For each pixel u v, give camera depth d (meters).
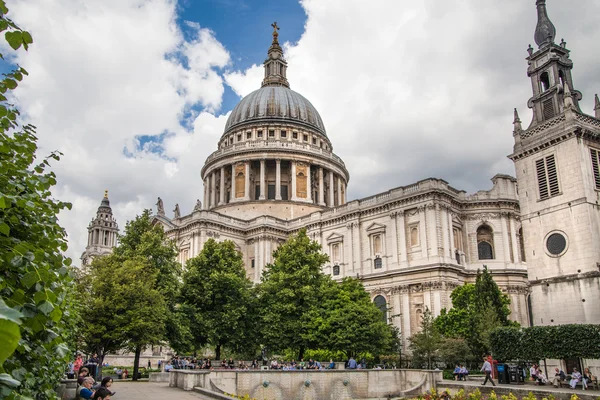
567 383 45.88
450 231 86.62
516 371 48.12
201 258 66.56
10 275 8.69
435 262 82.50
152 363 88.25
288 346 65.00
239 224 109.19
